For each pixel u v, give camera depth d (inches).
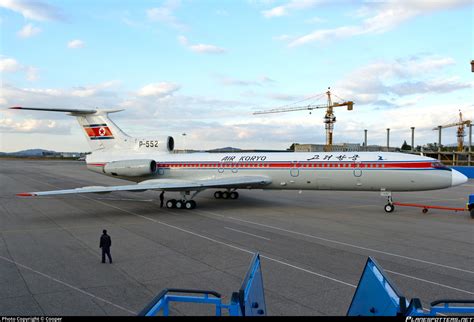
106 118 1128.2
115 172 1050.7
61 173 2529.5
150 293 370.6
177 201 946.1
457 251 532.1
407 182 848.3
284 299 354.3
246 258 494.3
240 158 1015.0
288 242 584.4
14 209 940.0
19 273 431.5
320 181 921.5
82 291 375.9
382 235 636.1
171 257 499.2
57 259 489.4
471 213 810.2
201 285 394.0
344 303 345.7
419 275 426.3
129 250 535.5
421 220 785.6
